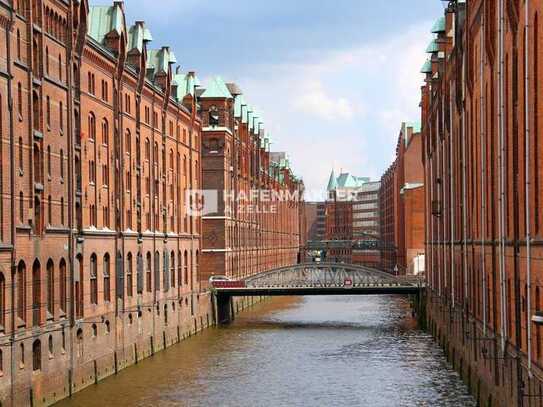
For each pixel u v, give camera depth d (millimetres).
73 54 49031
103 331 54281
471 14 49438
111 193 57094
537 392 31828
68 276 47594
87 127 52281
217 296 90562
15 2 40625
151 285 66625
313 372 57469
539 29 30828
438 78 72000
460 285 56531
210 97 99688
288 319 95625
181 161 78938
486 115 44500
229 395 49500
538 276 31609
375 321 93000
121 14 59469
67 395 47250
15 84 40312
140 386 51781
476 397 47156
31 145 42094
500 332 40062
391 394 49844
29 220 41875
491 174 42906
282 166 176375
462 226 55344
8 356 38688
